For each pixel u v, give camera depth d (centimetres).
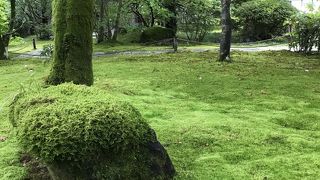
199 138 565
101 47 2059
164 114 710
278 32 2414
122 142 348
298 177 443
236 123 640
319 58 1440
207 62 1321
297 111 733
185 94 874
